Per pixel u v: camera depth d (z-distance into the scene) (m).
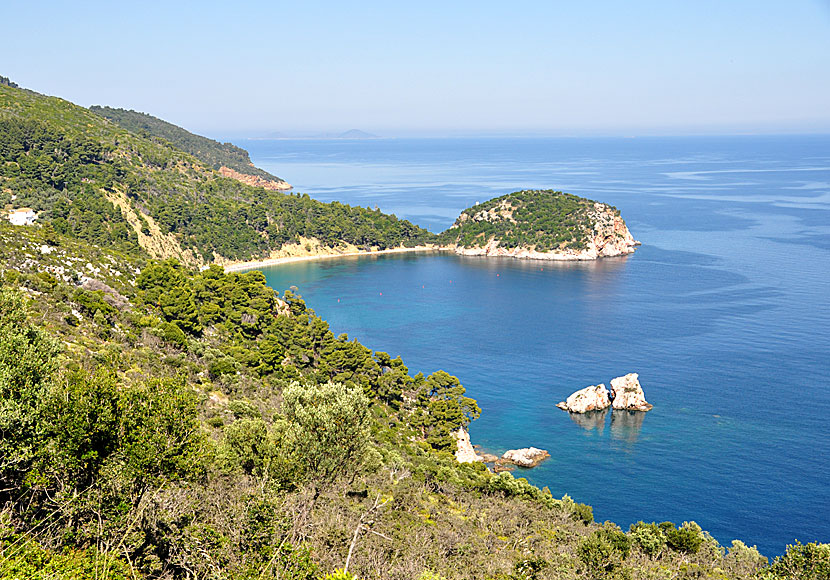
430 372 139.25
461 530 46.44
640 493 88.81
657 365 140.25
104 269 104.62
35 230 110.19
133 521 25.42
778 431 107.00
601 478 93.06
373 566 32.34
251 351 95.00
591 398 118.88
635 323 173.25
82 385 27.67
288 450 38.66
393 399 100.88
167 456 27.72
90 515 25.47
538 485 90.69
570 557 44.97
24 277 78.44
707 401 120.69
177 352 78.62
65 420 26.58
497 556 42.50
